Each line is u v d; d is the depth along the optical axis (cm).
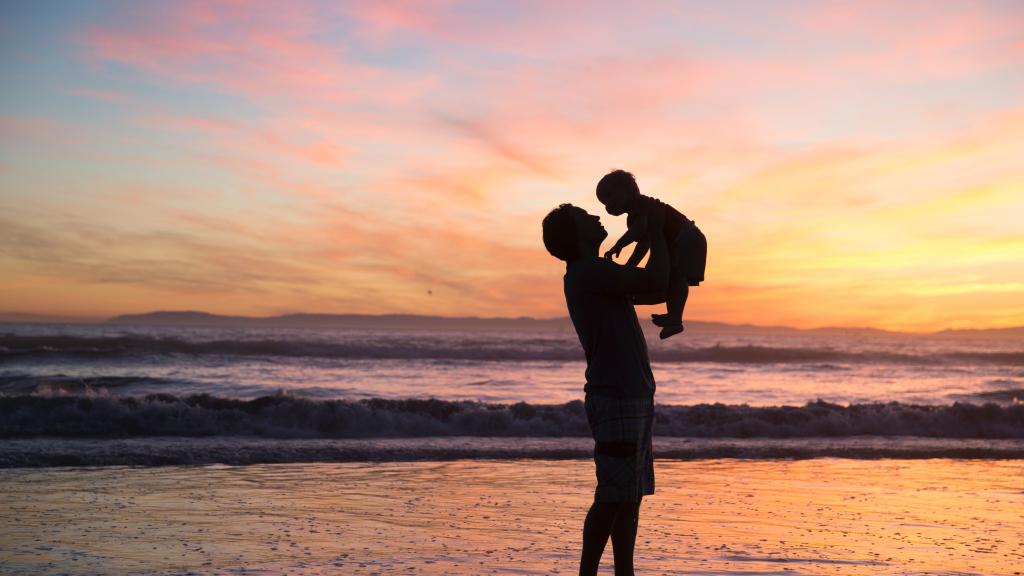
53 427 992
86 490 634
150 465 788
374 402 1139
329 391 2062
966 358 5147
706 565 404
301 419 1080
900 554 450
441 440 1000
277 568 383
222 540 454
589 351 304
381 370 2961
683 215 295
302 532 481
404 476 740
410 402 1154
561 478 740
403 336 8450
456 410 1145
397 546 441
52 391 1591
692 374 3366
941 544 484
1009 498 681
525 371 3038
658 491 672
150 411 1035
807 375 3403
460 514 552
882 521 561
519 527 507
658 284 283
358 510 564
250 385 2159
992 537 511
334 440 974
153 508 560
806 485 729
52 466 766
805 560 425
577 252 304
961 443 1066
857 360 4778
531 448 928
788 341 11338
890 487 729
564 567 389
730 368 3838
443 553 422
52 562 397
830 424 1169
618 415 294
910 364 4641
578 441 1005
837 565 414
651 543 460
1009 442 1087
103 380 2102
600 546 301
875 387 2709
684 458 915
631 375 296
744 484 727
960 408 1231
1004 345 10212
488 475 754
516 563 397
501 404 1179
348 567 386
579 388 2306
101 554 416
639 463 298
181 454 827
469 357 3872
